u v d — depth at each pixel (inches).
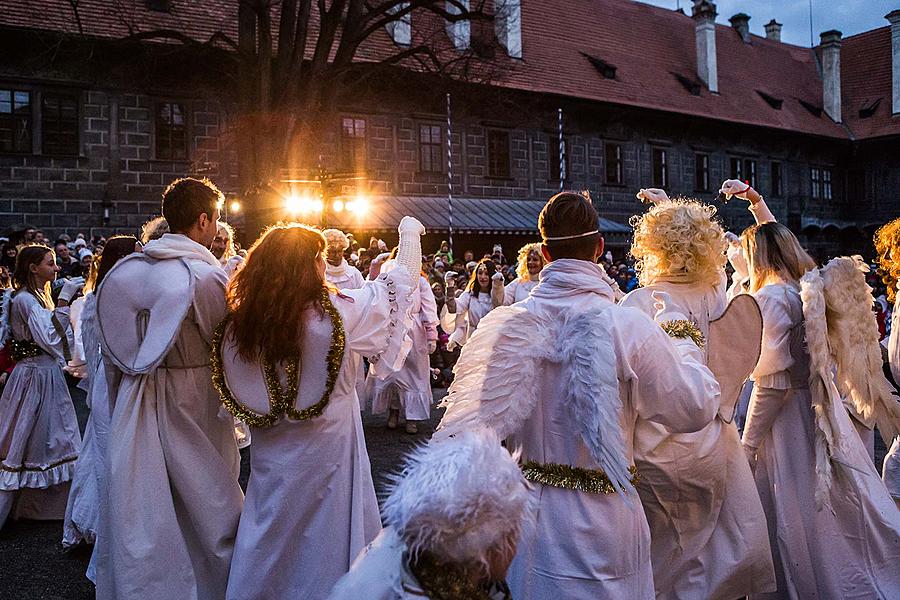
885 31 1636.3
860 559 136.1
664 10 1475.1
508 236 1060.5
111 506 121.5
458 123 1031.6
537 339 98.0
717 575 123.4
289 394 121.5
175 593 121.6
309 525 121.9
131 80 808.9
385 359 129.8
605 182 1171.3
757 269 152.4
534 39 1199.6
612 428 91.6
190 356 130.1
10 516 216.2
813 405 137.7
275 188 660.1
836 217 1528.1
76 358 211.0
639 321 95.7
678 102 1267.2
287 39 683.4
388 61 762.8
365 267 537.0
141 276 128.7
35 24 756.0
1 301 272.7
